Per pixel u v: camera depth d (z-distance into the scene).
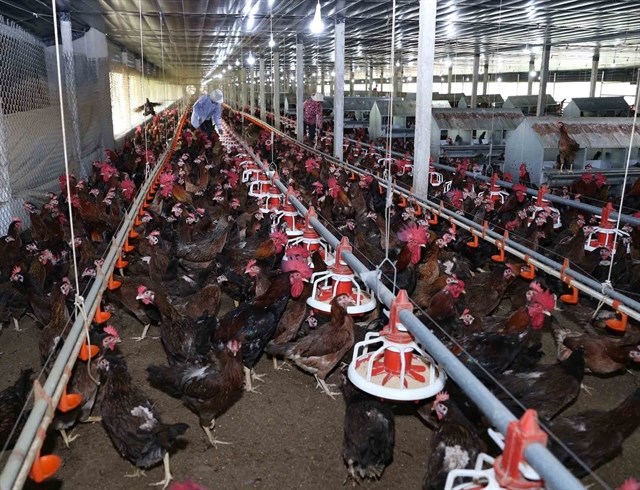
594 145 14.05
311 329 5.61
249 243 7.90
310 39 23.94
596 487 4.11
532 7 14.66
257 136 24.67
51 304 5.86
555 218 9.60
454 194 10.62
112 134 20.84
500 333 4.92
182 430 3.95
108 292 6.42
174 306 5.98
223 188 11.45
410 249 6.12
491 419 2.45
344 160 16.97
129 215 8.52
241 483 4.11
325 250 6.67
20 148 11.02
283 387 5.54
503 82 42.56
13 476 2.54
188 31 20.72
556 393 4.30
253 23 18.19
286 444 4.60
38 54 12.62
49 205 9.89
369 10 15.26
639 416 3.93
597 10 15.21
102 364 4.28
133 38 23.45
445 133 19.17
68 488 4.07
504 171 15.28
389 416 4.07
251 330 5.20
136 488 4.09
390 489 4.06
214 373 4.52
